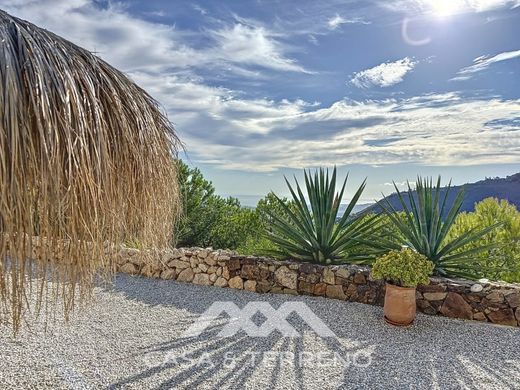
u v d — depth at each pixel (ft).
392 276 14.24
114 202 5.15
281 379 10.18
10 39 4.43
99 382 9.71
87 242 4.79
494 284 15.26
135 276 20.39
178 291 18.20
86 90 4.88
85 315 14.62
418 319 14.97
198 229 29.27
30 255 4.15
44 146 3.99
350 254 18.66
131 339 12.61
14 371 10.05
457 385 10.05
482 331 13.88
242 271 18.63
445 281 15.69
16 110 3.89
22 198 3.94
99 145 4.68
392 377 10.41
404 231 17.44
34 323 13.35
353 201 18.54
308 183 18.76
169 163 6.77
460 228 20.10
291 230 18.78
